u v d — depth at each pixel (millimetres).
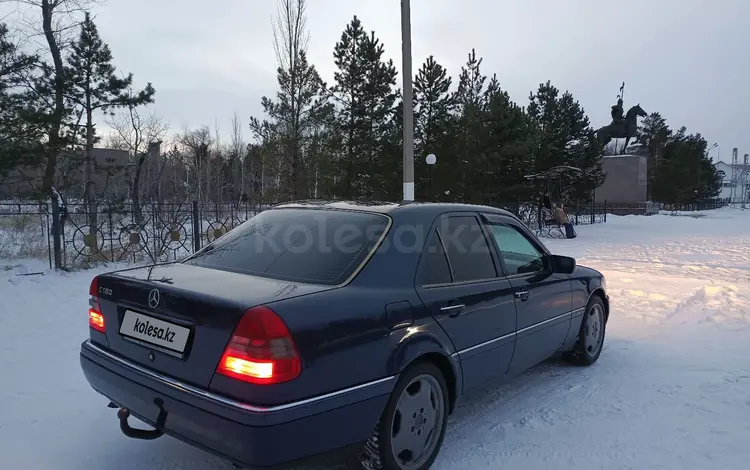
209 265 3354
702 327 6660
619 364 5242
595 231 23812
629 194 38469
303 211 3738
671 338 6168
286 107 18359
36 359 5074
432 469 3230
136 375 2762
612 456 3408
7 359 5055
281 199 18500
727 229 25344
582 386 4648
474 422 3926
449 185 23297
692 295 8555
